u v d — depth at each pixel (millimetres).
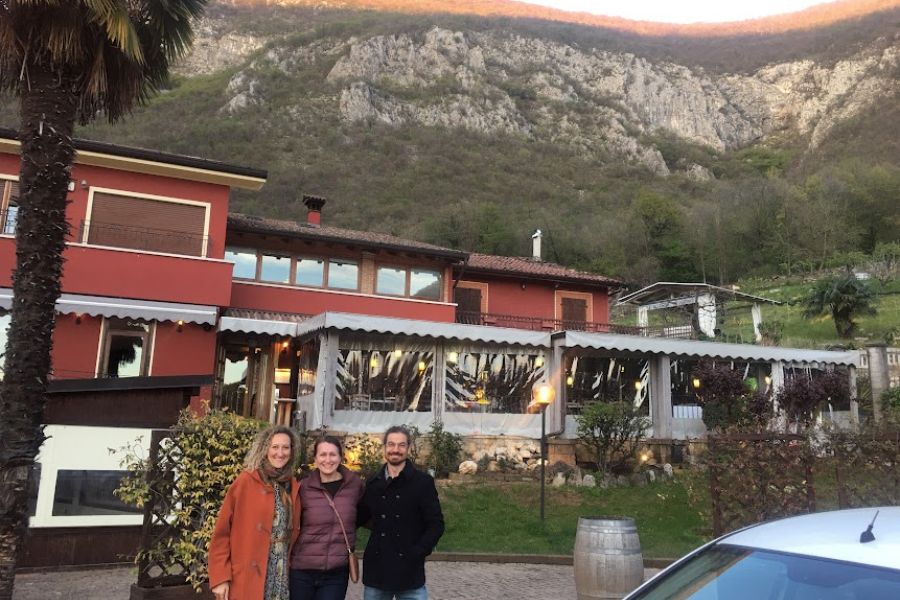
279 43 158500
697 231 69312
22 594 7734
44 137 7707
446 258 23109
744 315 45844
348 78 144125
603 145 146000
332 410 15734
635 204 74000
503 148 129875
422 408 16641
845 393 18766
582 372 18156
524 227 70375
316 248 21672
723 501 7836
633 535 6773
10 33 7672
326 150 117125
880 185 70062
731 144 165375
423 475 4871
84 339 16906
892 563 2600
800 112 164125
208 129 114125
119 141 102500
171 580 7305
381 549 4707
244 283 20172
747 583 2934
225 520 4363
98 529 9227
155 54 9945
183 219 18359
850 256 59969
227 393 19875
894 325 37188
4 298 15148
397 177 103938
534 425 17250
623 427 15938
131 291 17016
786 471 7645
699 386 18953
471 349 17344
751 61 186125
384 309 21953
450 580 9094
